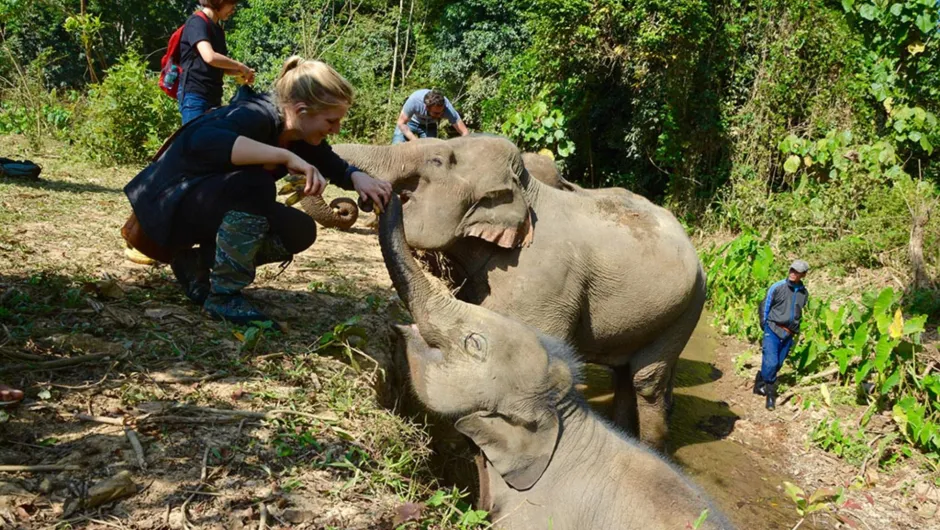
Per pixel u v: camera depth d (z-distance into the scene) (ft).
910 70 38.11
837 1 46.57
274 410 10.18
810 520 16.28
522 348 10.72
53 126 45.88
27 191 23.62
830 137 38.09
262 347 12.05
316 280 17.85
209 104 17.12
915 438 19.58
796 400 22.16
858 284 31.63
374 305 16.15
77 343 10.80
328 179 12.63
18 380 9.73
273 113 11.89
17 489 7.84
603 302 15.42
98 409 9.49
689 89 43.21
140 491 8.28
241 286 12.54
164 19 100.01
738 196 42.37
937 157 39.91
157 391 10.14
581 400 11.30
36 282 13.05
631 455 10.94
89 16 47.52
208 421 9.66
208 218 12.12
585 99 45.93
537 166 16.70
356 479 9.24
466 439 11.74
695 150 44.32
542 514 10.59
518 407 10.57
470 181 14.20
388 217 11.41
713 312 30.96
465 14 67.62
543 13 44.37
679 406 21.30
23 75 48.44
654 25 41.83
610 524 10.27
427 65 71.67
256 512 8.29
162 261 13.35
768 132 43.09
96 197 24.53
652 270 15.42
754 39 44.21
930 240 32.40
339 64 63.72
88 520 7.71
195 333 11.95
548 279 14.62
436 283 11.50
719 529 10.12
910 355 20.90
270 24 75.00
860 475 18.62
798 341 24.29
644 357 16.42
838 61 42.37
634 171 48.78
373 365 12.96
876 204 35.81
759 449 19.57
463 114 66.39
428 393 10.87
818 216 37.04
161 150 12.60
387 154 14.32
